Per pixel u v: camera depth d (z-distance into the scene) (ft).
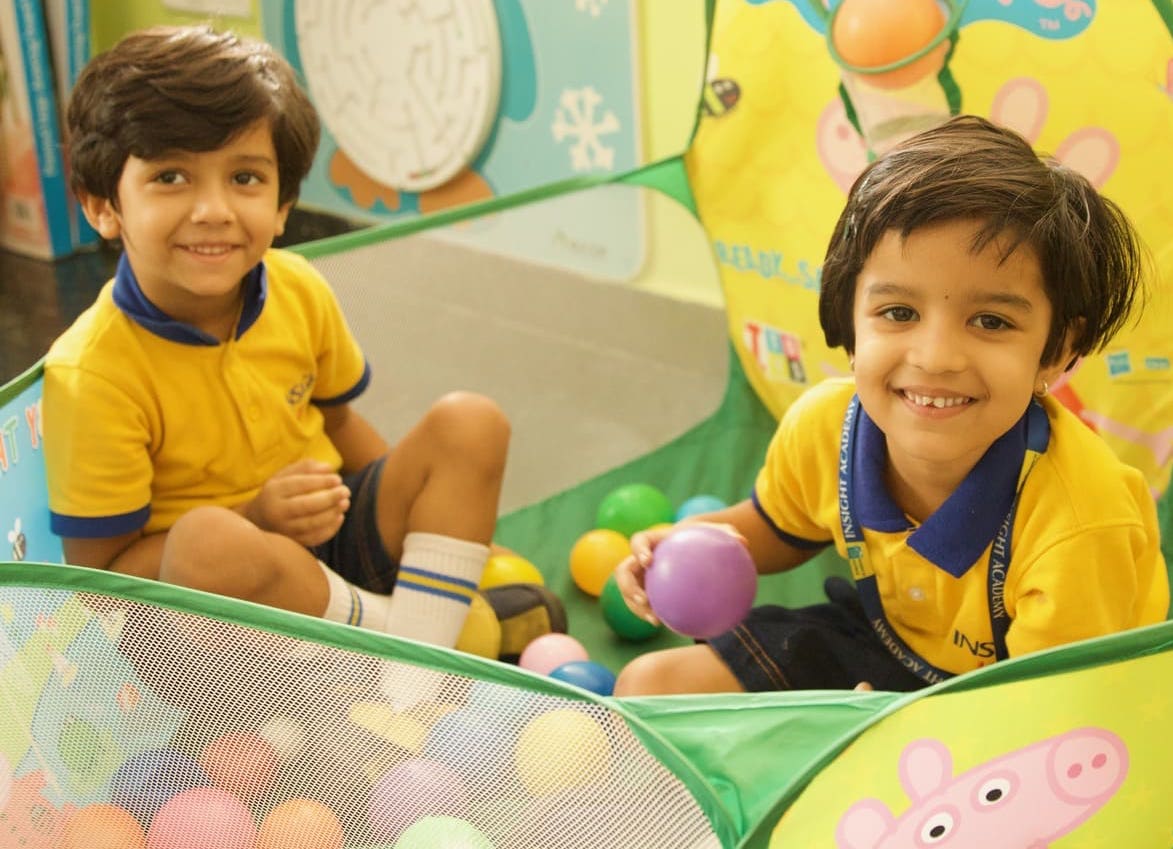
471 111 6.12
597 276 4.77
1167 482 3.85
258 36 6.83
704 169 4.49
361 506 3.69
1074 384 3.95
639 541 3.25
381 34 6.29
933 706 2.14
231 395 3.48
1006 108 3.76
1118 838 2.52
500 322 4.58
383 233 4.15
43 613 2.47
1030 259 2.51
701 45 5.37
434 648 2.21
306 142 3.50
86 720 2.56
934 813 2.29
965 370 2.56
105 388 3.30
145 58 3.19
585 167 5.97
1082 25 3.55
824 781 2.14
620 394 4.81
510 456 4.65
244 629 2.31
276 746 2.43
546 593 3.90
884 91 3.86
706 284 4.82
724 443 4.80
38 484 3.39
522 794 2.30
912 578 2.95
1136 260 3.12
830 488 3.15
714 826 2.18
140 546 3.42
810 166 4.22
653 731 2.14
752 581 3.11
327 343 3.83
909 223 2.53
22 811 2.74
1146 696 2.27
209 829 2.53
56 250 6.96
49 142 6.77
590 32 5.66
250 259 3.37
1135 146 3.59
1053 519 2.75
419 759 2.34
